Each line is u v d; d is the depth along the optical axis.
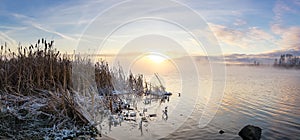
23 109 5.55
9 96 6.11
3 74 6.85
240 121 6.19
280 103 8.52
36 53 7.69
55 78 7.31
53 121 5.35
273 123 6.04
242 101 8.83
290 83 15.23
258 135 4.99
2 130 4.80
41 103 5.93
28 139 4.56
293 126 5.78
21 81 6.77
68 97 5.89
